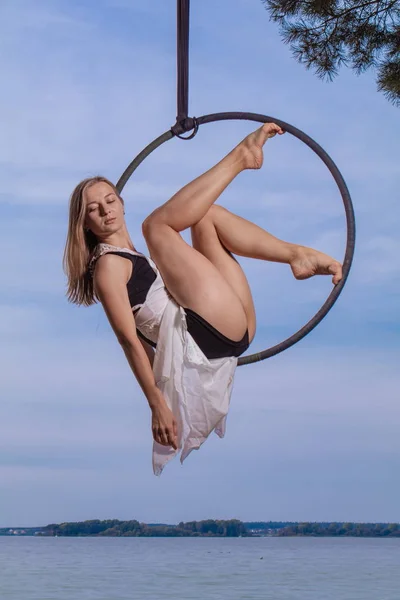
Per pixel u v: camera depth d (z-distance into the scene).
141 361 2.84
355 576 31.53
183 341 2.93
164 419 2.83
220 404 2.99
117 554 70.62
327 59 6.66
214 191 2.97
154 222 2.96
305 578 30.06
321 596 21.22
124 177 3.36
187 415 2.95
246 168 3.06
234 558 58.31
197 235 3.12
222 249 3.12
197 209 2.94
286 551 85.88
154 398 2.85
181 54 3.36
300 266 3.16
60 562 47.28
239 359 3.24
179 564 45.06
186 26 3.33
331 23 6.66
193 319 2.92
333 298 3.20
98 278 2.89
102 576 31.38
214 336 2.94
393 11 6.52
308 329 3.25
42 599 20.23
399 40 6.56
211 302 2.91
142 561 50.38
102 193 2.98
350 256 3.21
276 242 3.16
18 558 55.59
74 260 3.00
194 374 2.93
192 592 22.83
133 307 2.94
